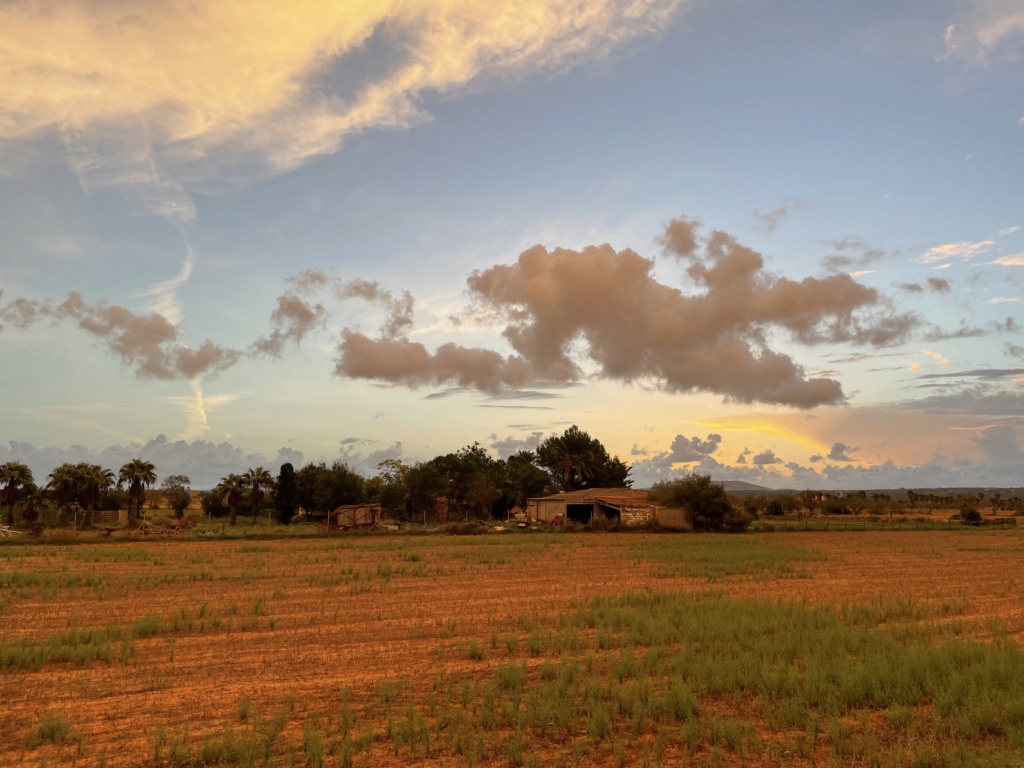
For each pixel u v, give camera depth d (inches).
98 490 3595.0
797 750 387.2
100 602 917.8
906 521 3909.9
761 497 5305.1
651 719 434.3
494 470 4901.6
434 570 1328.7
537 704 450.3
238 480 3799.2
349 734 406.0
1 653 573.6
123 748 391.2
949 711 444.8
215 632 723.4
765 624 711.7
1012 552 1861.5
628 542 2097.7
